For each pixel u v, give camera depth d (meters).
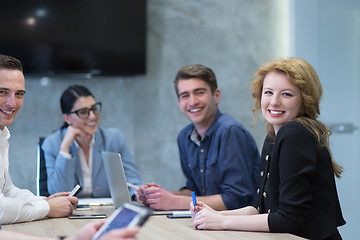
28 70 3.90
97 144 2.90
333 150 3.77
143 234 1.60
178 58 4.20
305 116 1.78
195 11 4.21
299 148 1.62
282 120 1.77
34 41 3.91
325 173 1.67
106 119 4.14
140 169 4.18
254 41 4.23
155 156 4.19
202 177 2.55
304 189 1.60
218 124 2.51
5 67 2.04
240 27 4.23
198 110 2.52
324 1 3.90
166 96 4.20
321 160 1.66
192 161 2.60
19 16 3.88
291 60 1.79
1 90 2.03
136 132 4.18
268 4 4.23
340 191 3.74
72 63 3.99
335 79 3.80
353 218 3.67
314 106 1.77
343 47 3.75
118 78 4.18
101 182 2.86
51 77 4.05
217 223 1.67
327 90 3.84
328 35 3.87
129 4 4.07
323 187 1.66
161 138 4.20
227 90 4.21
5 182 2.22
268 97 1.79
